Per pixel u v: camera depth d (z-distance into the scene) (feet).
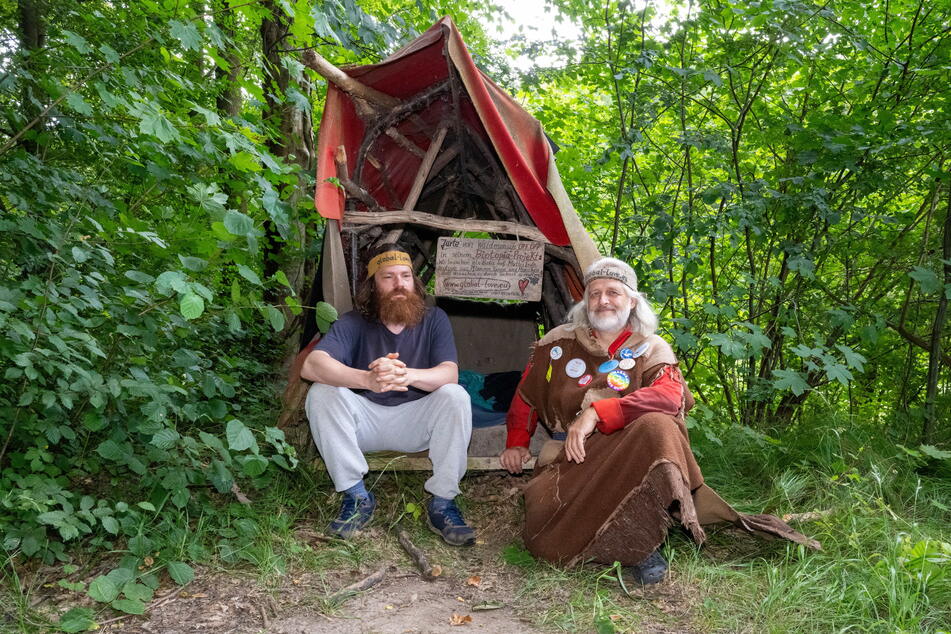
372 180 12.88
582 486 8.52
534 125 11.56
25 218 8.59
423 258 14.30
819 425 13.05
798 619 7.15
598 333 9.59
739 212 14.26
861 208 14.90
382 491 10.73
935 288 12.76
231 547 8.33
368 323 10.23
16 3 11.34
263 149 10.82
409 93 11.71
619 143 15.34
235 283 8.43
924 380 16.47
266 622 7.00
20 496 7.09
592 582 8.11
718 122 17.26
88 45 8.65
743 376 16.88
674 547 9.02
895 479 11.16
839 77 15.16
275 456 8.38
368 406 9.76
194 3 10.83
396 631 6.97
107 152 11.43
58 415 8.23
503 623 7.26
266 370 15.12
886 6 14.01
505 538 9.69
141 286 9.36
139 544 7.70
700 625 7.14
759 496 11.17
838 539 9.01
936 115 13.67
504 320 15.65
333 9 14.05
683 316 16.66
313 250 14.99
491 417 11.84
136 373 8.18
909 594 7.27
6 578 7.31
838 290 16.14
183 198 11.48
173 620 6.92
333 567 8.43
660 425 8.00
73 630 6.51
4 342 7.47
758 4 13.79
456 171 12.93
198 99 12.94
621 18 16.31
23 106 11.25
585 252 10.99
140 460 8.80
